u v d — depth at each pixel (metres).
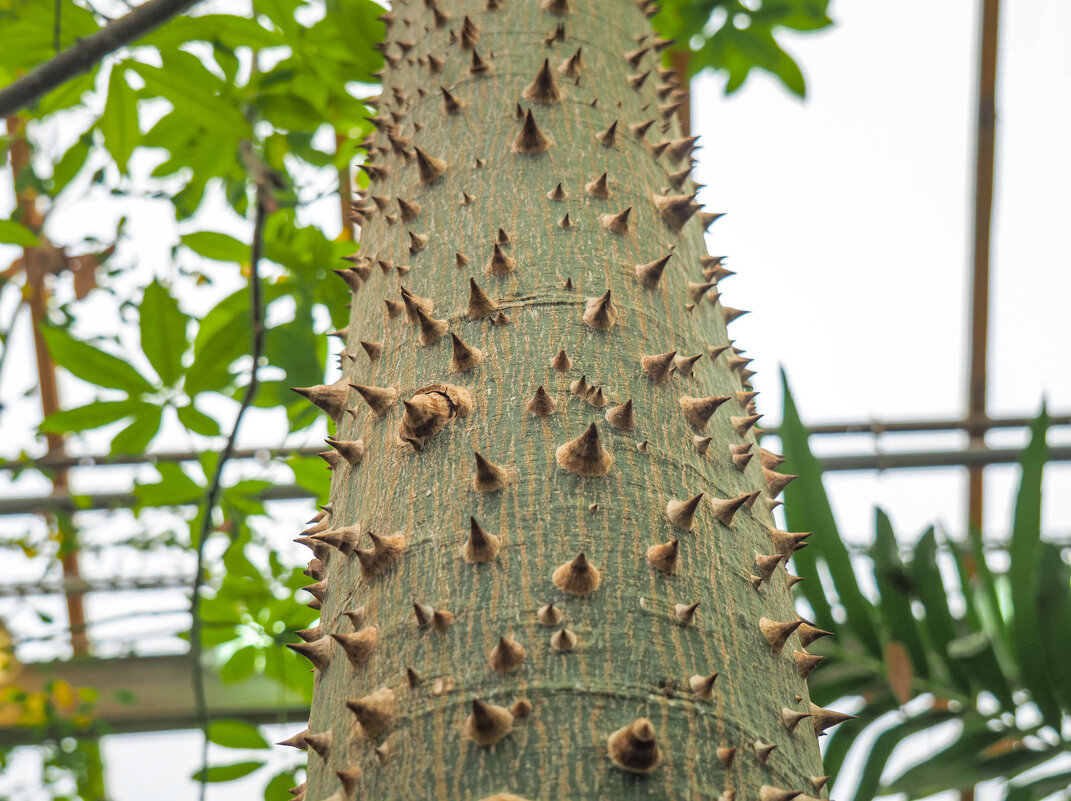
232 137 2.77
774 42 3.36
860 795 2.79
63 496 4.74
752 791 1.31
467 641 1.37
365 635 1.45
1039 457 2.84
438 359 1.72
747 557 1.62
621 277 1.86
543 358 1.68
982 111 4.85
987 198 4.92
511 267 1.83
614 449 1.57
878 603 2.92
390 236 2.09
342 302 2.96
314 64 2.91
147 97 2.97
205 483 3.17
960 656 2.87
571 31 2.45
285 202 2.89
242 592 3.09
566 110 2.21
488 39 2.41
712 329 2.04
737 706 1.38
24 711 3.81
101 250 3.10
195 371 2.84
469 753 1.27
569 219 1.93
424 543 1.49
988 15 4.78
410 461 1.61
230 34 2.84
